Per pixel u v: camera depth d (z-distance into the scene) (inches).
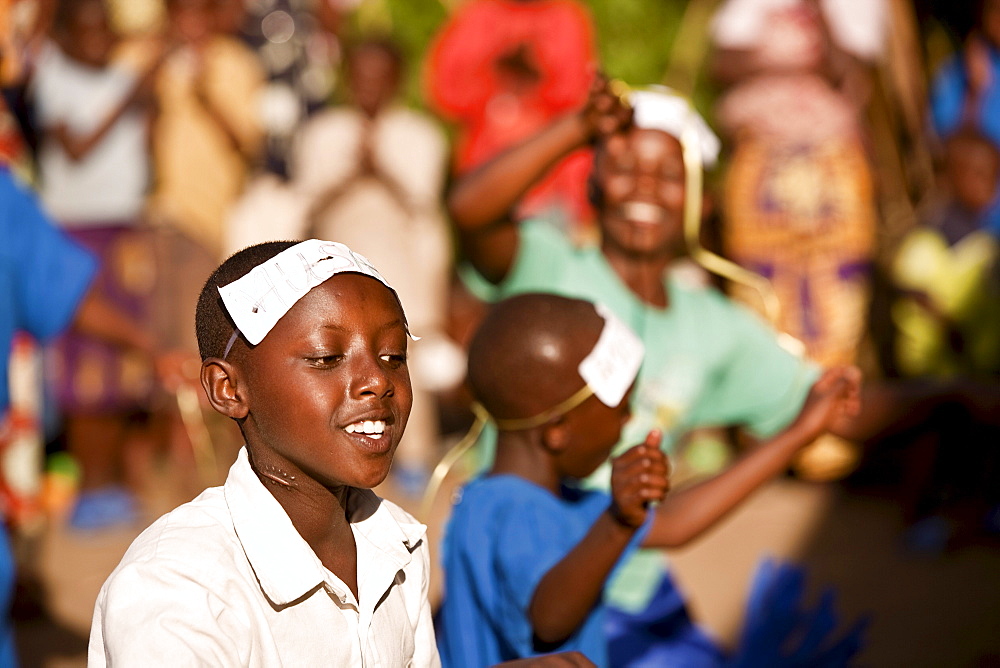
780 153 310.2
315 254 85.1
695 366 162.6
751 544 269.4
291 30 337.7
